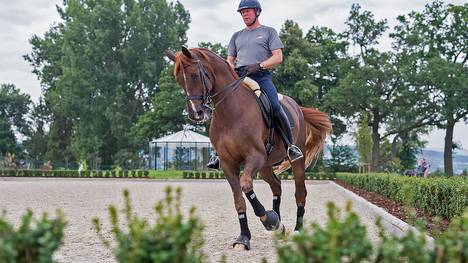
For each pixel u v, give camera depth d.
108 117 68.12
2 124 87.50
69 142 79.50
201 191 25.00
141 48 73.00
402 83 54.53
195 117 7.73
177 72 7.82
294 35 57.53
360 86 54.53
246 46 9.05
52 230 2.98
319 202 18.59
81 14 72.38
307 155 10.37
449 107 52.03
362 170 53.56
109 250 7.93
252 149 7.98
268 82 8.79
